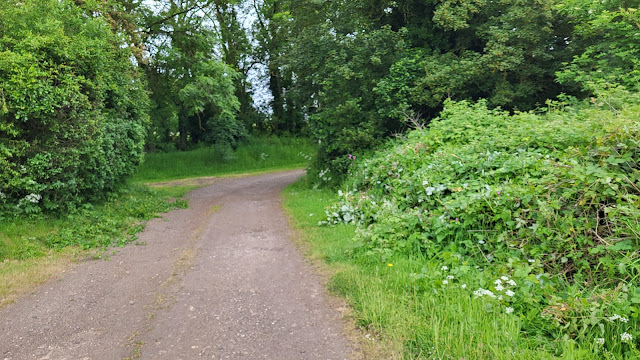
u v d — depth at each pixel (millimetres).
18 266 5805
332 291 4480
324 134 12453
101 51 9344
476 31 12078
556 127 6020
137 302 4590
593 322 2984
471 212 4863
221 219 9141
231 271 5504
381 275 4660
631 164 4359
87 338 3764
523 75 11461
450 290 3871
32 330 3951
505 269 4016
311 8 14531
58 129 7957
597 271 3801
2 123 7324
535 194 4543
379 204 6973
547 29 10781
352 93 12148
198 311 4258
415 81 11281
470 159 6203
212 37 20188
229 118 26922
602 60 9336
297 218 8414
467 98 11805
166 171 24375
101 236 7438
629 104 6820
